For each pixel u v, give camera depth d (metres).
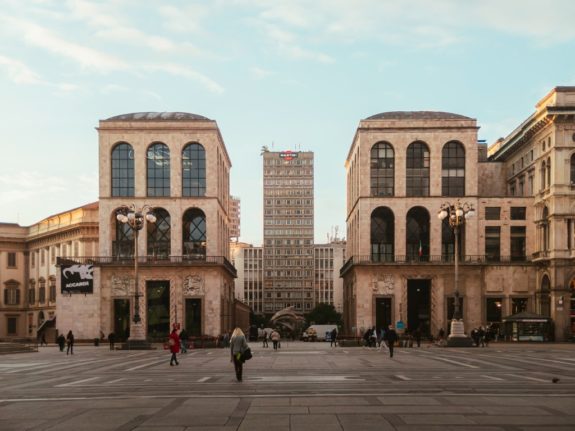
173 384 25.61
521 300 95.19
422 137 98.44
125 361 44.25
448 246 98.38
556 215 87.44
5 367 38.88
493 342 82.88
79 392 23.25
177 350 38.66
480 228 96.75
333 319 184.75
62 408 18.75
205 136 99.12
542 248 92.38
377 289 96.19
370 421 15.83
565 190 87.69
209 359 46.16
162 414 17.27
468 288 95.38
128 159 99.25
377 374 29.86
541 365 36.19
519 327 83.56
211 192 98.62
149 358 48.28
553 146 88.12
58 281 97.50
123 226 99.19
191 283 96.94
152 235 99.06
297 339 145.75
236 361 26.45
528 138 98.38
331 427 15.09
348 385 24.42
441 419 16.08
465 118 98.44
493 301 95.38
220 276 97.88
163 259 97.69
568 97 88.00
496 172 111.88
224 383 25.70
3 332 133.88
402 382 25.56
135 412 17.69
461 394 21.16
